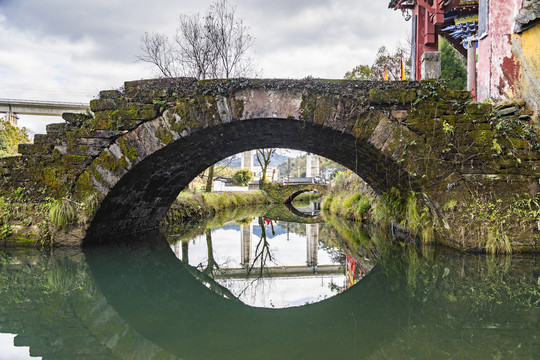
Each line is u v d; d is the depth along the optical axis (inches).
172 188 364.5
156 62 506.0
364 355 108.5
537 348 107.2
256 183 1272.1
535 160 230.1
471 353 104.7
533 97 243.8
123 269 229.8
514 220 226.5
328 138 270.7
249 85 241.3
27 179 257.0
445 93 235.5
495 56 268.7
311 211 1022.4
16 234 256.5
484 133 232.1
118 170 250.1
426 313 144.8
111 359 106.0
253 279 242.5
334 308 167.3
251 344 121.2
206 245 362.6
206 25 498.0
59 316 145.5
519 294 159.8
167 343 121.3
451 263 213.9
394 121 235.9
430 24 377.1
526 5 248.1
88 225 253.6
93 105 250.4
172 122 246.4
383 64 749.9
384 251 280.5
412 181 243.9
